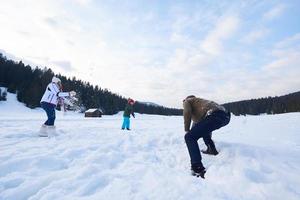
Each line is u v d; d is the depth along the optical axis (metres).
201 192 2.73
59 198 2.46
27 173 3.19
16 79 78.06
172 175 3.32
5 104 64.69
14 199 2.51
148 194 2.64
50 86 6.54
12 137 6.03
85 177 3.10
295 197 2.71
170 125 16.66
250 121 19.89
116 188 2.72
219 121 3.97
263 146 5.60
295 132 9.66
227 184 3.16
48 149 4.59
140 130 10.16
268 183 3.19
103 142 5.68
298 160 4.32
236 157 4.35
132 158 4.39
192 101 4.36
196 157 3.71
